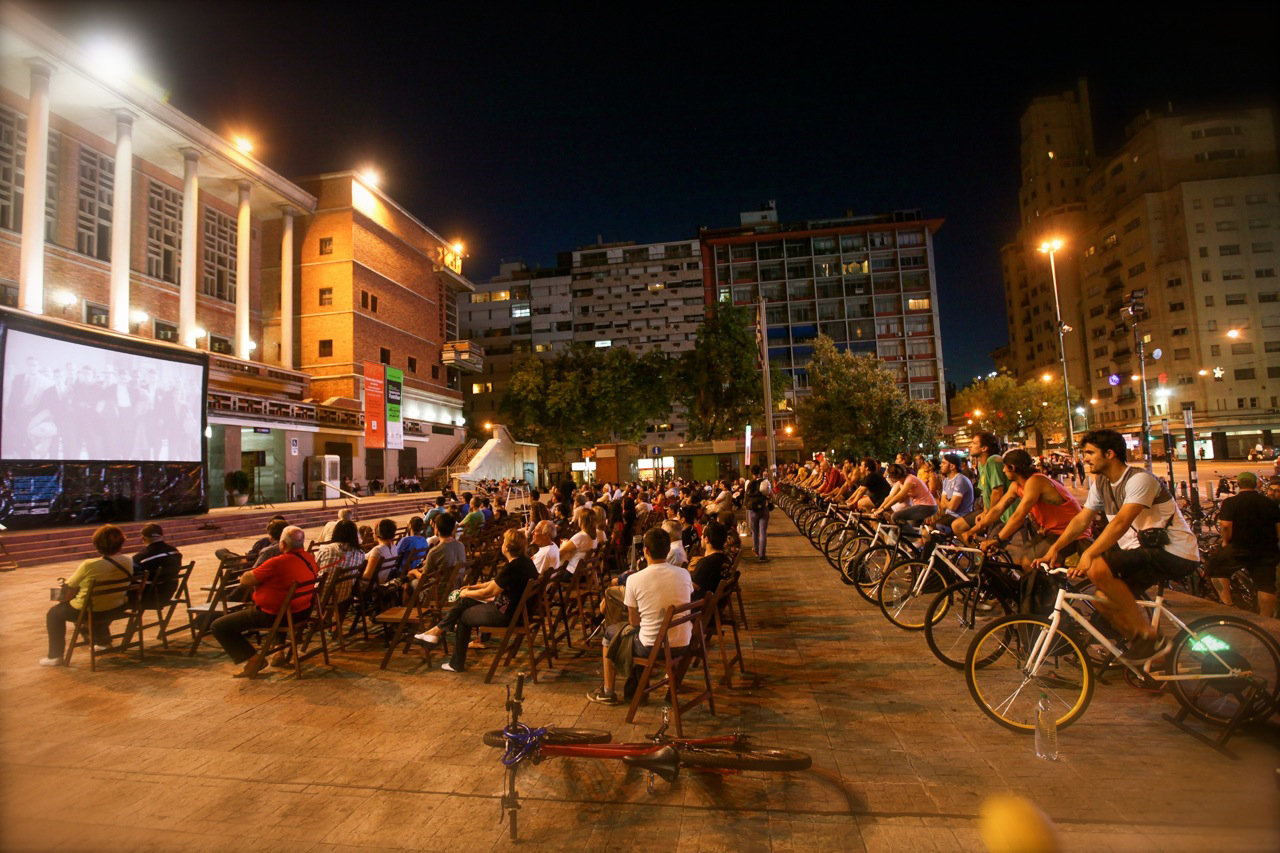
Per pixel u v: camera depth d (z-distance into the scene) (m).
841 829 3.20
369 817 3.41
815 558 12.50
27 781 3.85
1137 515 4.30
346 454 37.12
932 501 8.53
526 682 5.63
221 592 6.95
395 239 47.69
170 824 3.38
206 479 21.31
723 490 12.53
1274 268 60.72
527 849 3.10
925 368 85.44
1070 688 4.75
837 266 89.00
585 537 7.95
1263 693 3.86
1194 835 3.02
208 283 35.72
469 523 10.56
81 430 17.27
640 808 3.45
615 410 49.78
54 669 6.11
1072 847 2.96
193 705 5.10
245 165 34.47
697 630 4.75
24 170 25.66
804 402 31.64
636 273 89.12
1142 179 67.75
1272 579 6.94
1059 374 84.19
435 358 53.16
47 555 14.68
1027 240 95.38
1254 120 63.78
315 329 41.97
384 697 5.25
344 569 6.65
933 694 4.96
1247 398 59.78
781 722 4.54
